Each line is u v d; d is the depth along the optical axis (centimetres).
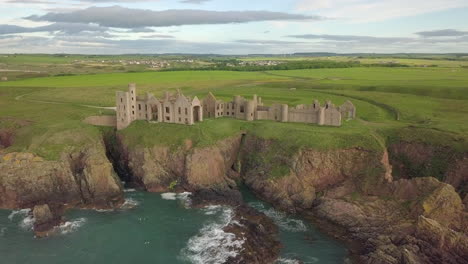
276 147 10462
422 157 9744
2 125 12275
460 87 17850
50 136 10675
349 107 12925
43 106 15925
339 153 9612
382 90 19450
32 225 7875
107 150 11681
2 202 8806
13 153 9569
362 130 10719
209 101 13038
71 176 9294
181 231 7662
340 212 8194
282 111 12138
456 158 9119
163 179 10206
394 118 13250
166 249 7006
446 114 13125
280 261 6738
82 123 12075
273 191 9406
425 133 10262
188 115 11612
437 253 6384
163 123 11838
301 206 8912
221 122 12169
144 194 9738
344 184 9025
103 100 18288
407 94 17675
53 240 7294
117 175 10212
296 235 7662
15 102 17050
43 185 9031
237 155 11262
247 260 6638
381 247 6812
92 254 6838
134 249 7000
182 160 10456
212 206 8894
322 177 9512
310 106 12862
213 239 7325
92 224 7962
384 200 8138
